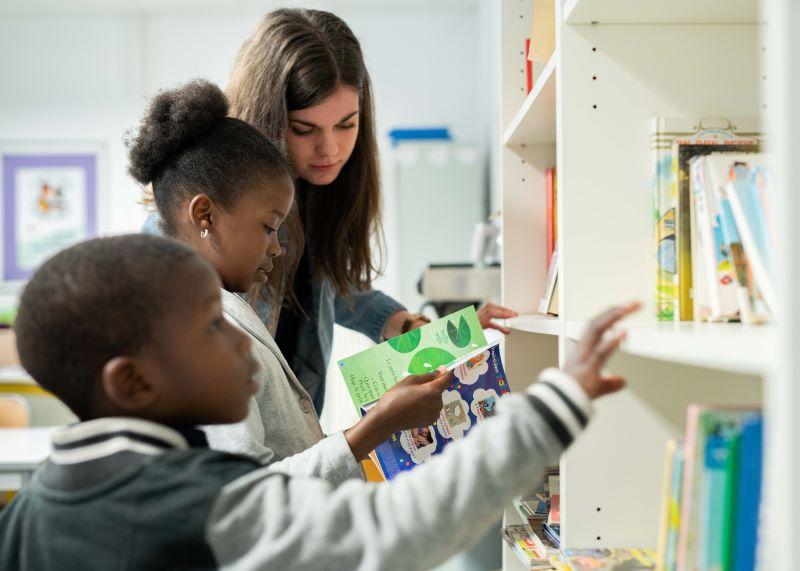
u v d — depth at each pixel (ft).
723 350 1.55
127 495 2.07
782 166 1.26
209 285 2.37
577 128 2.93
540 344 4.82
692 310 2.71
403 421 3.12
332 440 3.04
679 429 2.87
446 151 12.56
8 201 14.19
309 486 2.14
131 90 14.16
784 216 1.26
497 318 4.70
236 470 2.15
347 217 4.83
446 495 1.97
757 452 1.86
